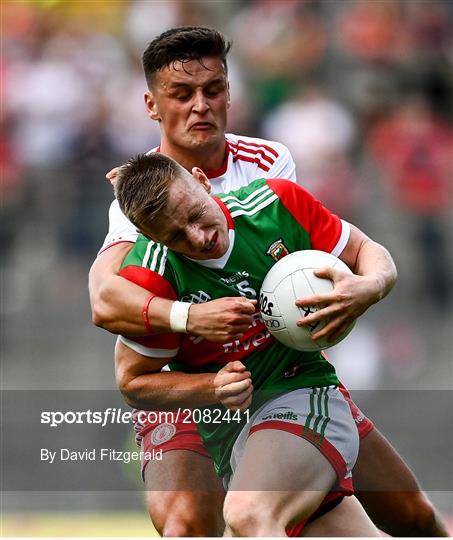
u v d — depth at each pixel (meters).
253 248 16.66
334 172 45.19
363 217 44.44
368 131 47.62
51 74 46.88
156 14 52.09
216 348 16.92
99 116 46.06
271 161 19.48
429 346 41.38
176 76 18.14
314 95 48.12
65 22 51.31
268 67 50.50
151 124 45.88
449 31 53.12
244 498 15.73
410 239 43.84
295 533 16.52
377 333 41.22
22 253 43.25
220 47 18.31
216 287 16.59
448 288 43.03
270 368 17.12
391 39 51.66
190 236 15.59
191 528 18.14
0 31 50.09
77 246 43.25
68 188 43.97
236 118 46.69
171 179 15.41
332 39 51.56
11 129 45.84
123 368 16.81
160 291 16.45
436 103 50.03
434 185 45.56
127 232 17.83
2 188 44.09
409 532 20.03
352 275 16.39
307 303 16.14
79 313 42.41
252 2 53.12
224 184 19.05
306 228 17.08
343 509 17.34
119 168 16.14
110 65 48.97
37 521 29.86
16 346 41.91
